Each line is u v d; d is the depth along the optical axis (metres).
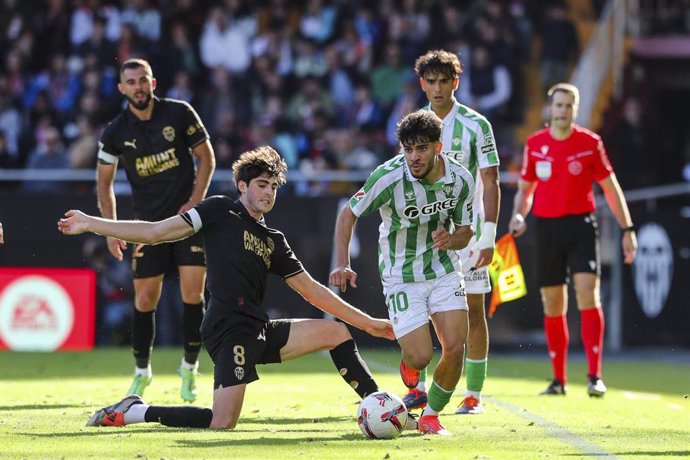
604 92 59.75
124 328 42.12
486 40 54.62
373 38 56.56
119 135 24.23
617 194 27.58
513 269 27.17
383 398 17.27
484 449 16.23
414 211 18.30
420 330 18.39
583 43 63.56
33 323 41.53
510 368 36.69
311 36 57.22
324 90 54.59
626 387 30.58
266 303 42.94
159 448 15.59
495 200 21.19
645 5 63.97
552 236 26.97
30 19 56.81
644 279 44.38
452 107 21.53
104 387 27.17
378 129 53.06
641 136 54.72
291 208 43.25
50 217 42.31
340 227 18.56
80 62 54.28
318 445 16.22
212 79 54.53
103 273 41.97
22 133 52.78
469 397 21.86
